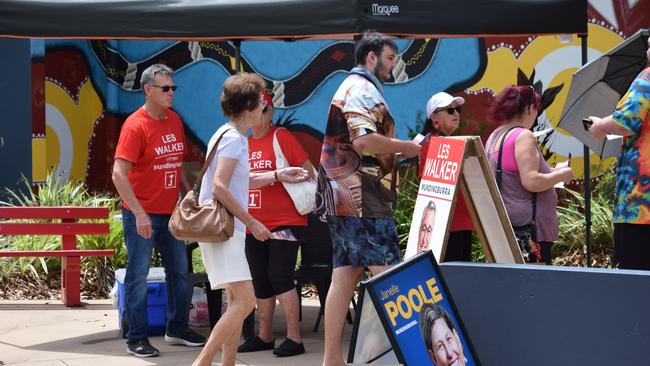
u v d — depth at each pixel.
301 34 6.90
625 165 5.37
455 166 5.14
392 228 5.64
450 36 6.98
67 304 8.98
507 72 11.57
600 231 9.84
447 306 4.50
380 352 4.39
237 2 7.05
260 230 5.40
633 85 5.25
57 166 12.33
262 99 5.55
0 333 7.68
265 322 6.91
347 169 5.57
